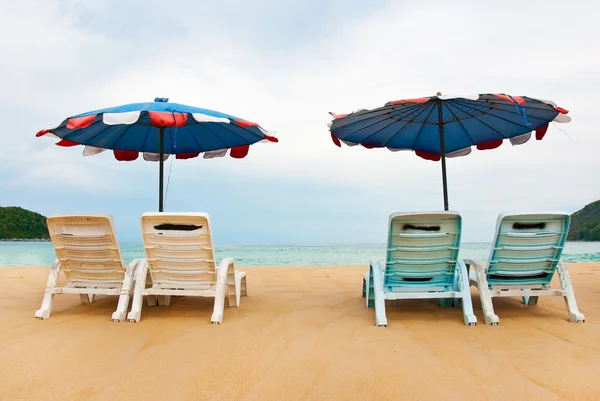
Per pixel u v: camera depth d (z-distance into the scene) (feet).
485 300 12.42
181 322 12.34
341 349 9.92
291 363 8.98
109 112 12.01
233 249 112.37
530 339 10.59
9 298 16.33
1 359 9.02
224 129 18.34
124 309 12.51
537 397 7.29
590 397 7.27
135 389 7.64
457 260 12.71
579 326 11.85
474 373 8.36
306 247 129.90
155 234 12.46
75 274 13.24
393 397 7.36
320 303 15.67
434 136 19.31
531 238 12.40
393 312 13.99
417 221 12.17
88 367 8.63
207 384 7.89
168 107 12.69
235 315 13.37
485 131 18.58
